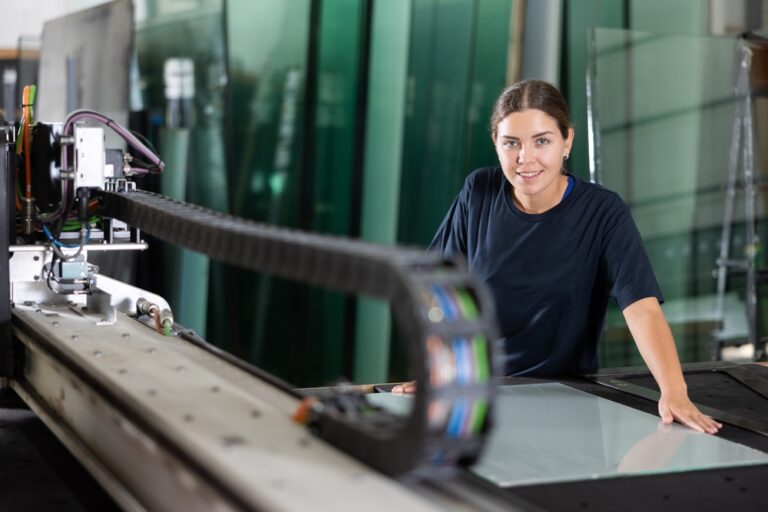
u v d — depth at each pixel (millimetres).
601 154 5441
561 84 6250
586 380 1958
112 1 4062
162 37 5309
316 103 5887
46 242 1973
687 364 2115
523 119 1857
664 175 5746
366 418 1058
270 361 6020
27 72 4887
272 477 922
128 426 1185
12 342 1881
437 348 916
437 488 1002
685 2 6340
